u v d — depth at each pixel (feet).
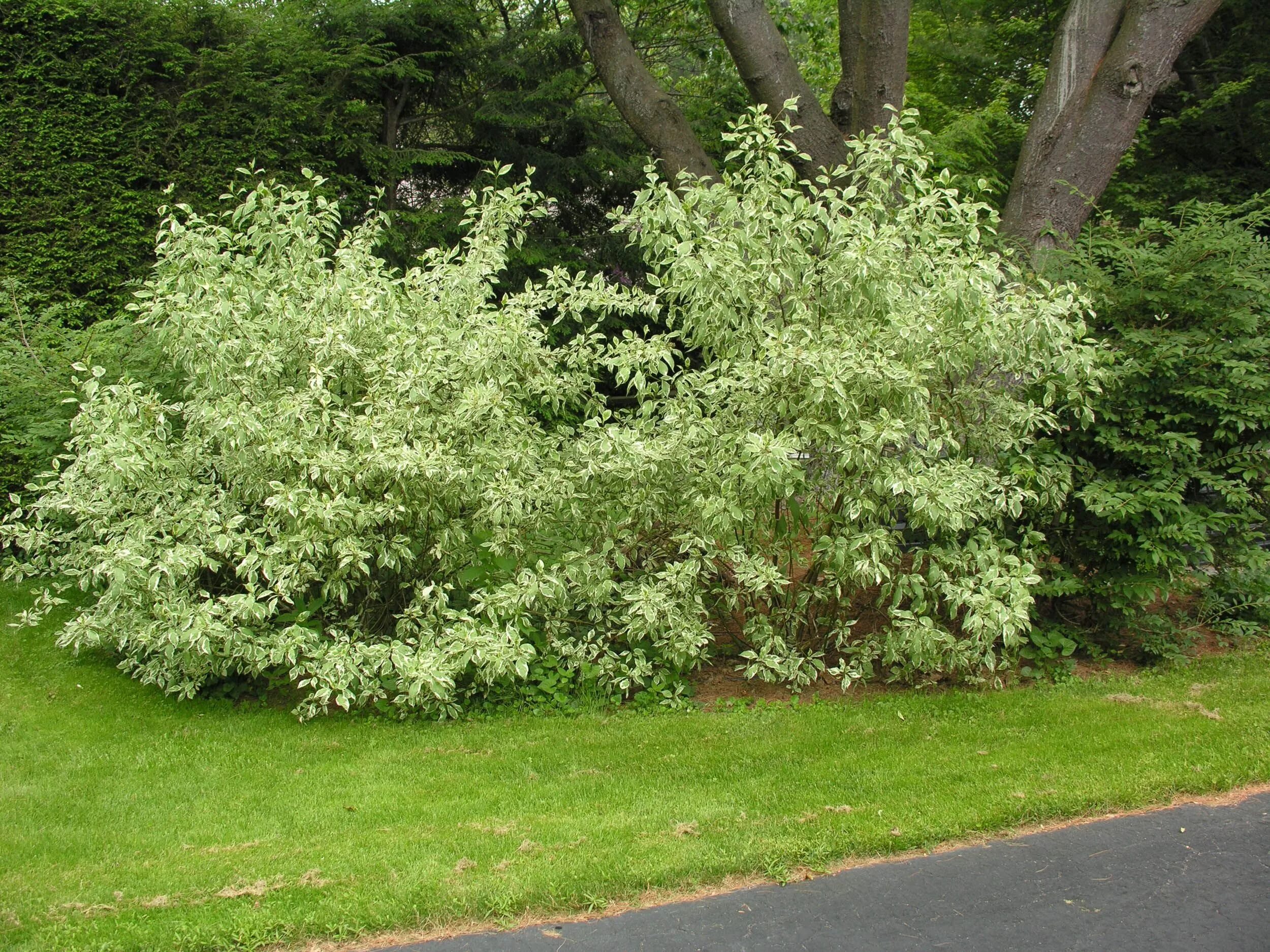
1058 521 20.03
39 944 10.37
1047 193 28.30
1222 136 44.42
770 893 11.60
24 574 18.80
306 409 16.76
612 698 18.24
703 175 30.14
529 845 12.55
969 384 19.08
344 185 35.06
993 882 11.73
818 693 18.83
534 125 41.19
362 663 17.01
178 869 12.07
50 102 27.48
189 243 18.30
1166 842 12.59
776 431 17.71
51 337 23.98
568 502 17.94
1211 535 20.29
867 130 28.84
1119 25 28.96
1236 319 18.40
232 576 18.75
